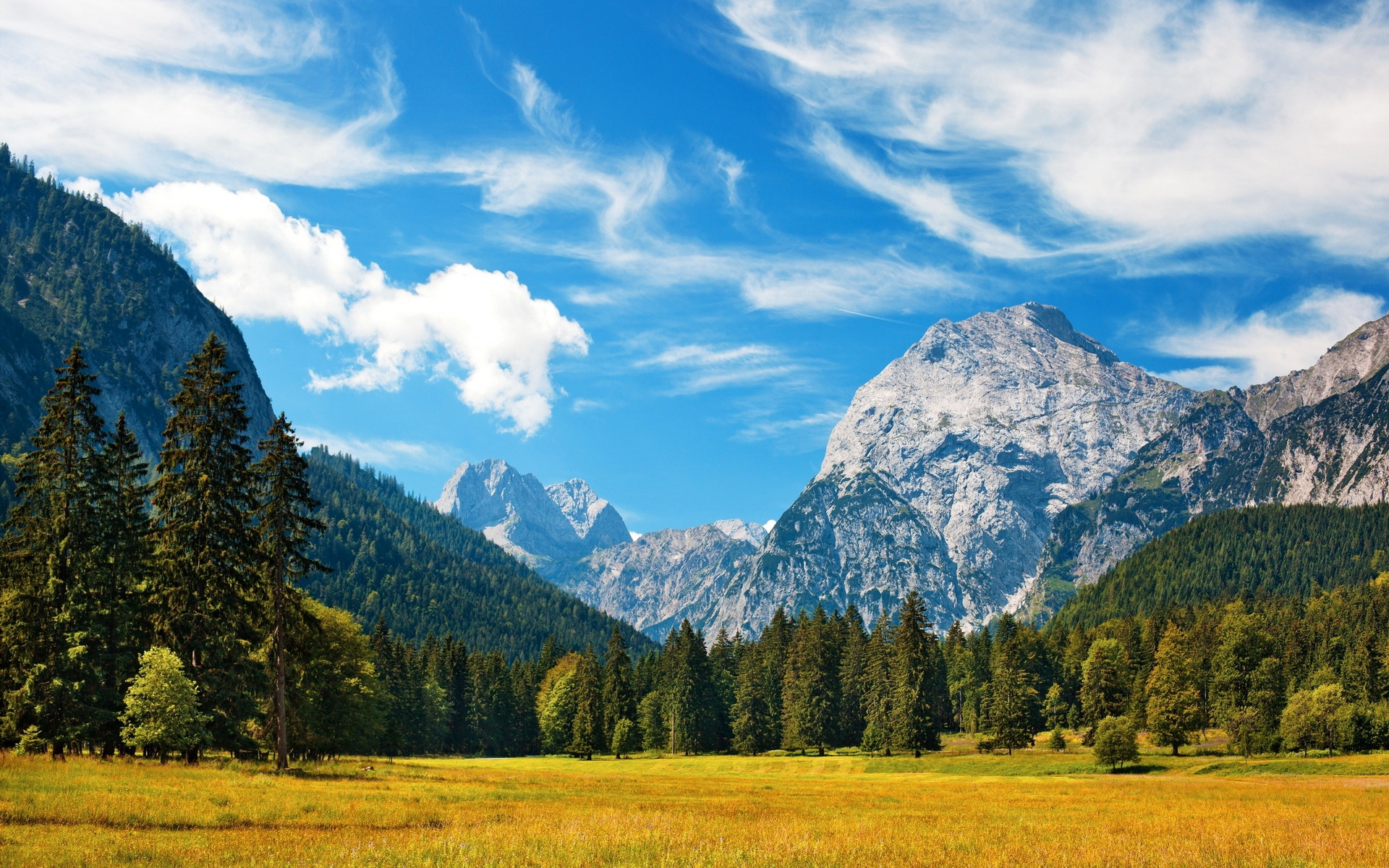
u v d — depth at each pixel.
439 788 44.16
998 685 107.31
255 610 49.34
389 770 57.00
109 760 42.22
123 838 22.61
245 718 50.47
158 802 28.98
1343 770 80.19
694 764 102.44
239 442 49.84
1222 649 123.75
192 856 20.81
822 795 54.72
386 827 28.09
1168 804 47.91
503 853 22.30
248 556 48.47
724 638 146.62
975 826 32.91
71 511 47.72
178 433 48.41
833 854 23.42
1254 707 104.38
